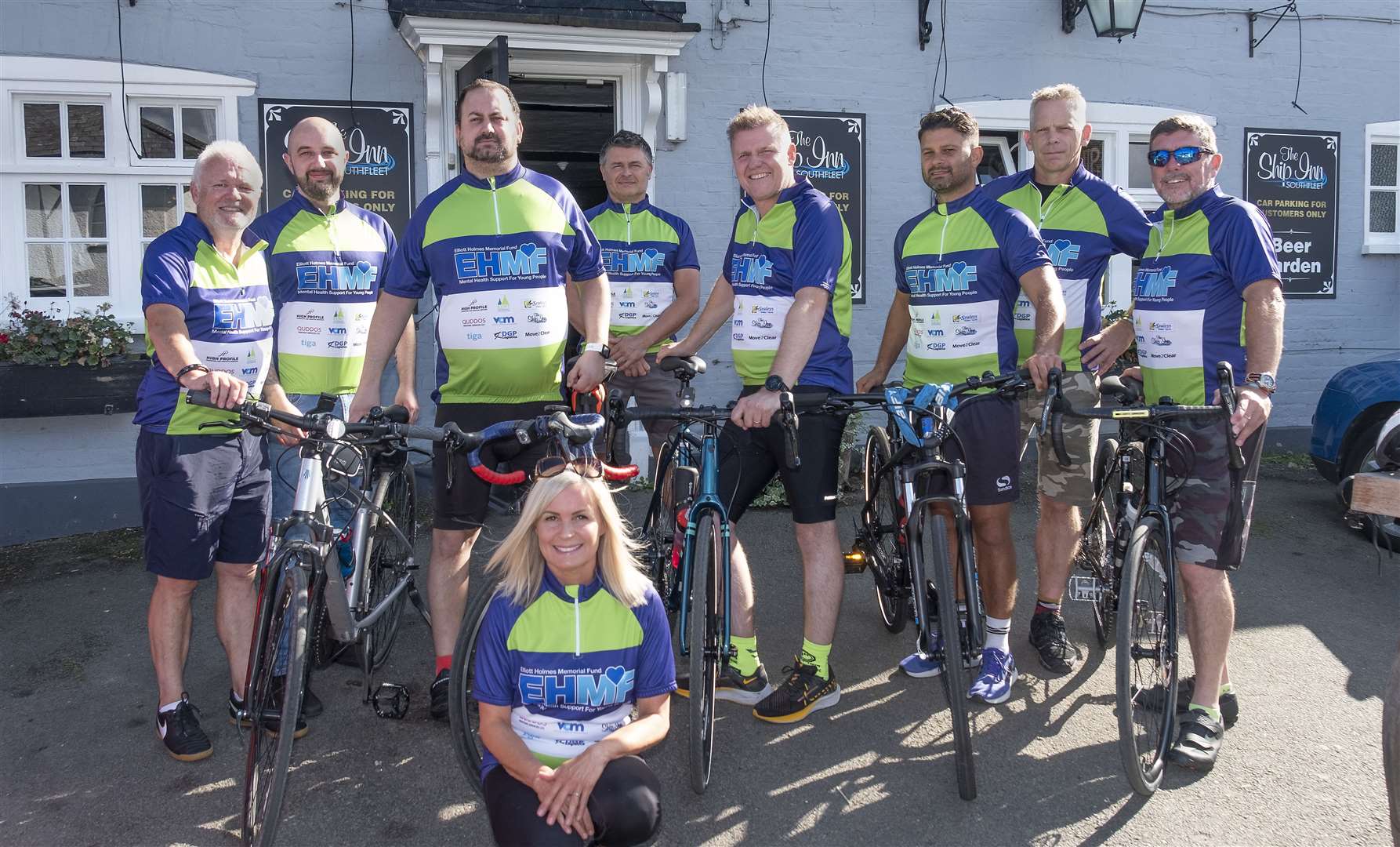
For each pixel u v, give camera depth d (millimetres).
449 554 3520
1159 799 3037
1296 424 7750
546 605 2479
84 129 6059
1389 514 2160
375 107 6273
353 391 4094
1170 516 3264
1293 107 7609
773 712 3529
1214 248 3357
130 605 4711
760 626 4434
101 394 5637
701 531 3098
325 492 3229
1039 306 3400
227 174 3334
